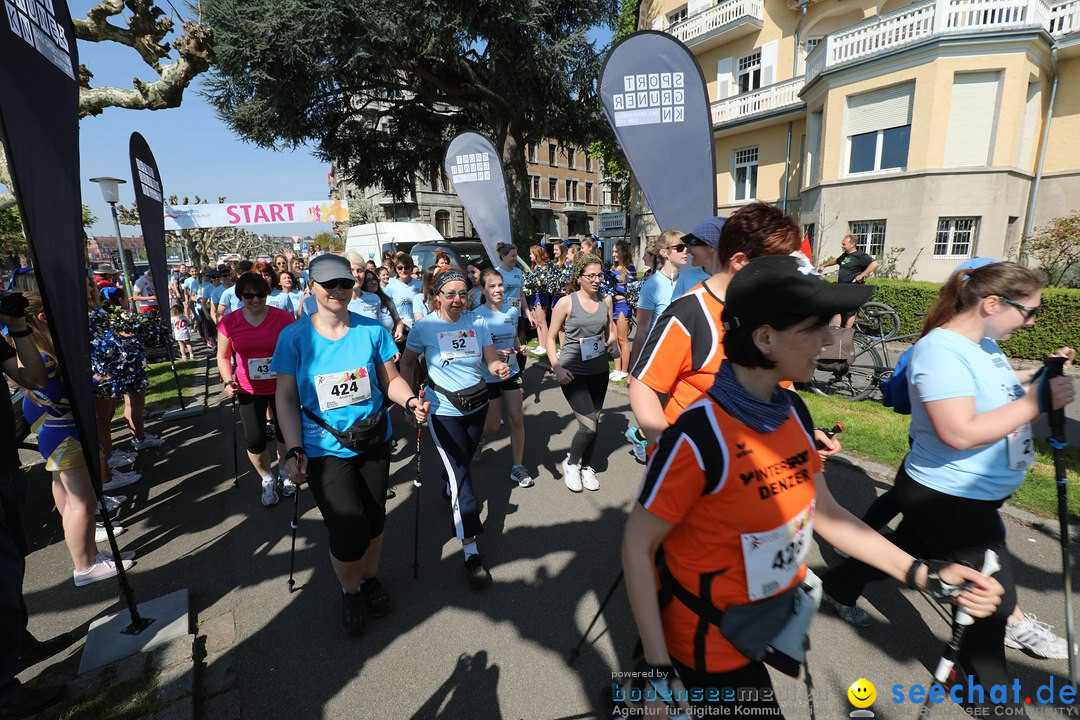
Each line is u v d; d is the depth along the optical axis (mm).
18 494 2355
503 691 2258
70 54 2471
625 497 3973
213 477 4621
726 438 1173
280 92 14578
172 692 2230
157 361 10195
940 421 1803
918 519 2061
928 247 11945
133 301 8773
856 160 13234
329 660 2467
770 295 1079
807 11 16562
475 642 2551
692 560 1255
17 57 2100
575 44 15375
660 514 1194
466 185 8320
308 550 3439
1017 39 10688
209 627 2711
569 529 3543
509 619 2703
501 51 14758
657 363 1990
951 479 1937
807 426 1375
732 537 1220
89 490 3100
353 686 2312
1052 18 11492
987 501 1929
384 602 2768
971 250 11750
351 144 19328
